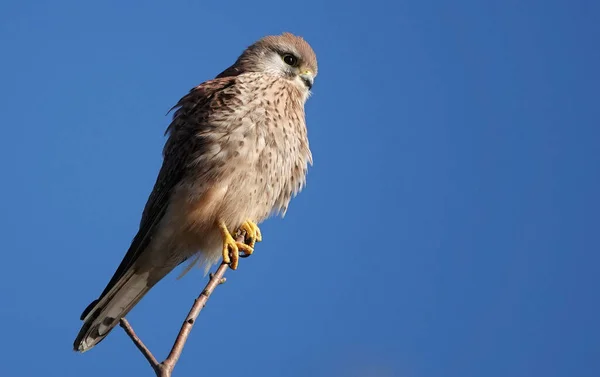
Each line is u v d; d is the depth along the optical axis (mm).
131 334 6285
